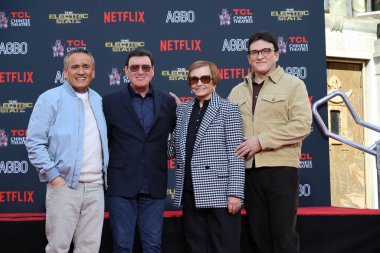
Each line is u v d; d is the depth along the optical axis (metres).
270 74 2.97
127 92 2.88
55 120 2.72
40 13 3.85
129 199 2.79
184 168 2.82
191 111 2.89
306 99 2.92
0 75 3.83
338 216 3.27
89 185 2.73
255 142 2.83
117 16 3.88
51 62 3.85
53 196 2.67
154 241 2.80
